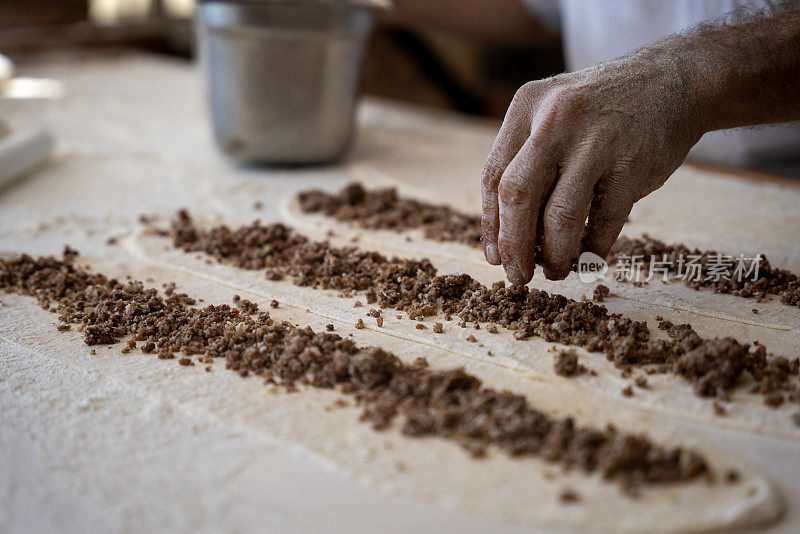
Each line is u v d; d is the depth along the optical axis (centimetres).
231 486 84
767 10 126
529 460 87
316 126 208
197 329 117
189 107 291
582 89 103
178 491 84
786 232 162
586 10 251
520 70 435
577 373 104
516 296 124
